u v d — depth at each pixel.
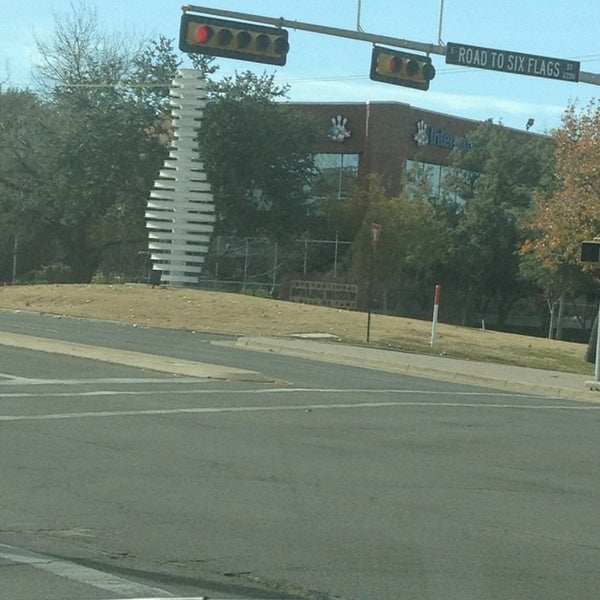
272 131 53.44
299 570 7.59
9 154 55.41
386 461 12.39
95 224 57.19
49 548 8.05
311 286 46.28
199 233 40.50
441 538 8.73
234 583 7.23
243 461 12.00
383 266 54.00
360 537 8.66
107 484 10.49
